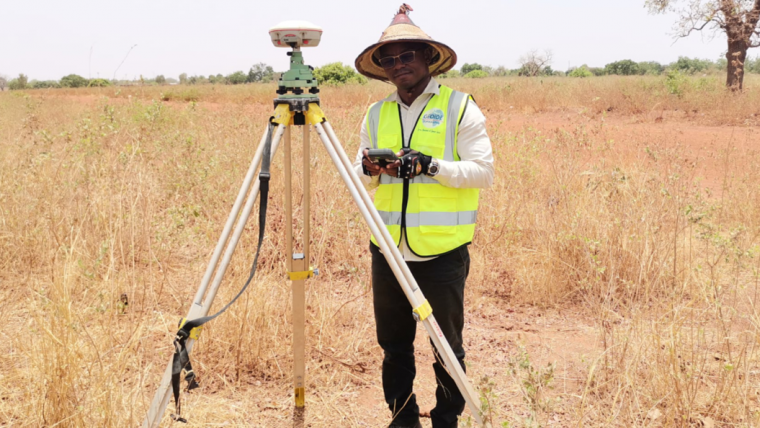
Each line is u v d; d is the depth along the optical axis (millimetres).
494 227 5008
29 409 2578
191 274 4418
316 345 3496
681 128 12812
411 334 2572
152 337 3379
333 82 29062
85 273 3482
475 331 3857
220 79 58594
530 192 5621
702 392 2904
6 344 3312
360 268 4473
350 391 3111
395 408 2615
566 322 3971
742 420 2621
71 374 2564
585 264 4336
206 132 9273
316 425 2799
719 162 8359
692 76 22938
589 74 42219
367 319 3871
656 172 5414
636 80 19500
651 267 4137
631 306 3721
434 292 2318
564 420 2801
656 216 4570
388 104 2428
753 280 4020
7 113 12594
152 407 1999
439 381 2451
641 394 2838
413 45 2229
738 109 14078
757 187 6195
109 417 2445
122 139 6723
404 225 2289
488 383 2162
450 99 2324
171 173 5887
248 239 4637
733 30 17000
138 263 4445
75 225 4434
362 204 2039
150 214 4645
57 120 11750
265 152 1961
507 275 4441
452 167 2178
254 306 3453
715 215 5352
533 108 17609
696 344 3355
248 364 3252
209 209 5137
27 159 5715
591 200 5047
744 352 3094
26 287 4016
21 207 4809
